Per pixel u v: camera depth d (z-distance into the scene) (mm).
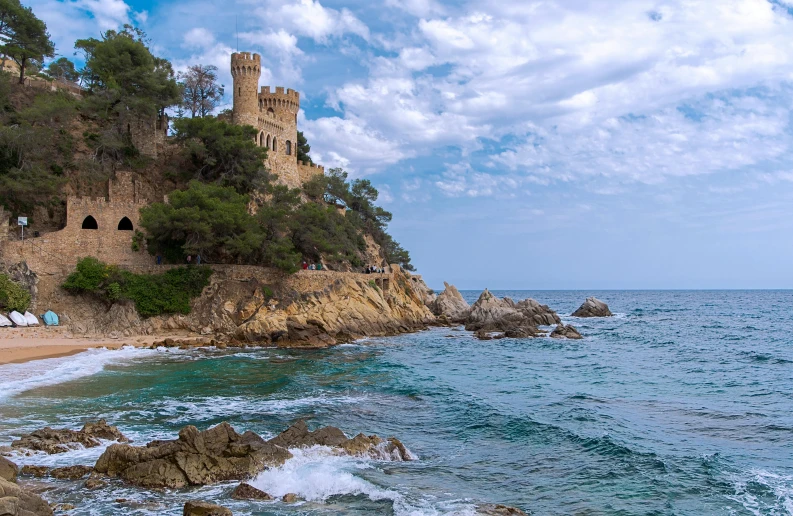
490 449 25891
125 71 83875
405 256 126875
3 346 53000
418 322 92438
